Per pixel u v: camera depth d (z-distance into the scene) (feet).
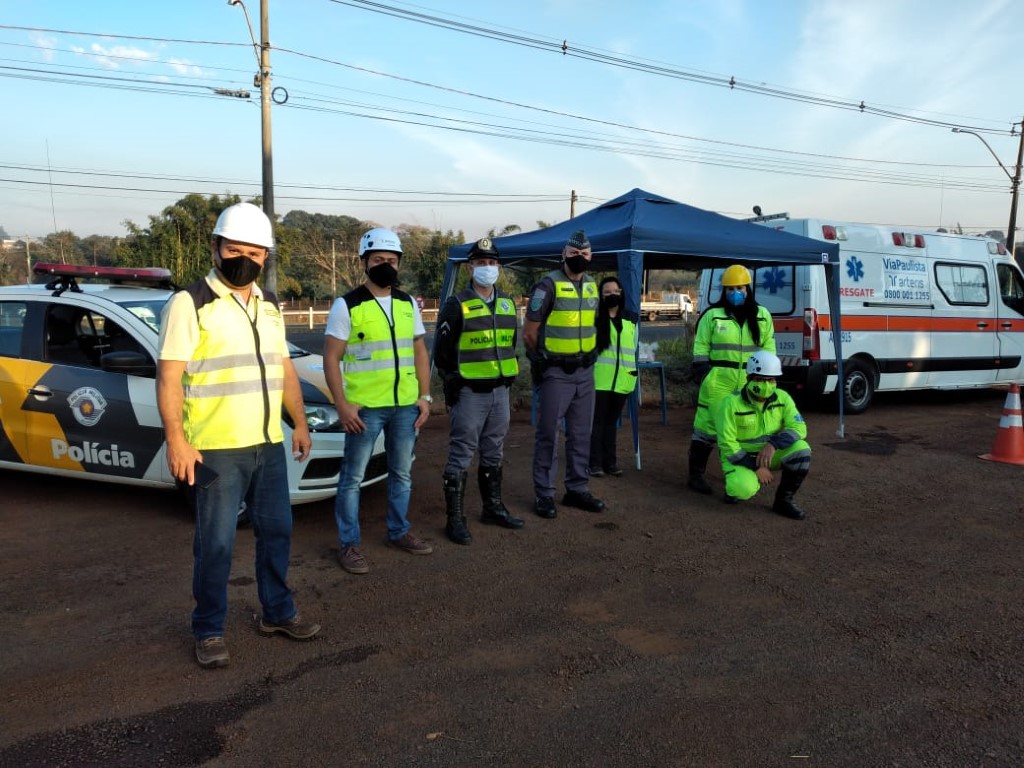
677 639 11.84
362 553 15.29
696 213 24.09
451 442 15.96
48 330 17.69
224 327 10.18
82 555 14.88
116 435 16.63
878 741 9.13
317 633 11.76
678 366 38.06
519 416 30.99
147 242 103.35
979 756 8.84
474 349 15.51
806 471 17.79
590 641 11.72
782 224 31.55
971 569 14.90
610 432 21.58
